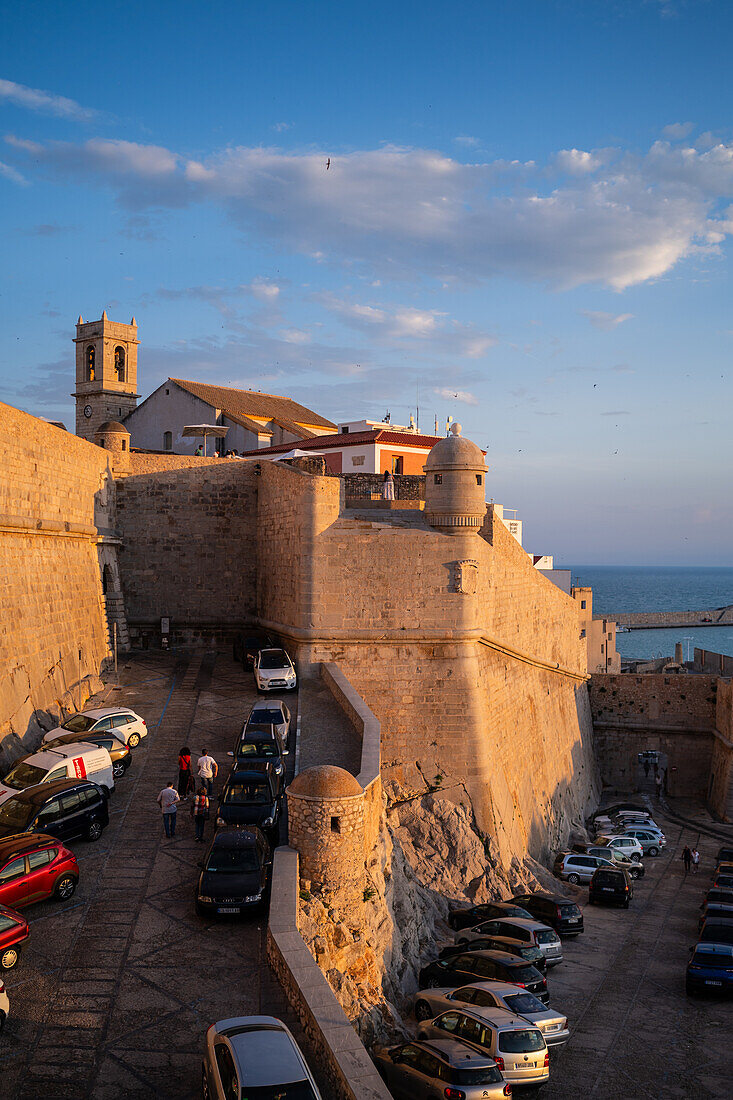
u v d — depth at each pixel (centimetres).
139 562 4334
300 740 2769
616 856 4269
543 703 4841
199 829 2158
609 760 6388
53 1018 1427
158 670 3881
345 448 5547
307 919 1831
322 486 3403
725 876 3881
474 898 3067
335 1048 1273
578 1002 2577
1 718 2480
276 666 3359
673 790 6250
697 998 2648
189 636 4378
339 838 2000
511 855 3519
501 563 4053
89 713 2770
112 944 1666
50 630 3072
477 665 3519
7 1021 1414
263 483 4253
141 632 4347
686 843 5091
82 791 2123
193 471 4381
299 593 3462
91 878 1936
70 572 3434
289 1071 1124
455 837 3200
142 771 2595
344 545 3403
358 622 3406
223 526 4409
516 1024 1708
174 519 4369
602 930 3334
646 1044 2295
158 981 1545
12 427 2838
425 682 3403
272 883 1817
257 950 1670
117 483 4291
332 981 1789
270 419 6275
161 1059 1334
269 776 2312
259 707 2875
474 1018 1741
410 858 3070
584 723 6022
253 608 4422
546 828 4328
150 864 2016
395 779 3309
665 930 3384
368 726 2642
